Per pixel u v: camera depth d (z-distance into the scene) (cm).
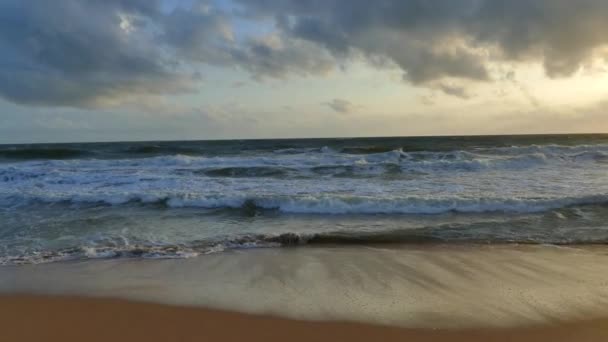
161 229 786
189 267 548
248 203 994
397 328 361
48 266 554
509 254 600
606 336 344
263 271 529
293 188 1227
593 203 901
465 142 4228
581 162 1752
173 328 359
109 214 931
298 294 446
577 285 469
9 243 686
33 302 420
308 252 622
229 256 601
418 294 445
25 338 338
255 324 368
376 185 1259
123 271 530
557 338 342
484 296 438
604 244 647
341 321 375
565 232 712
